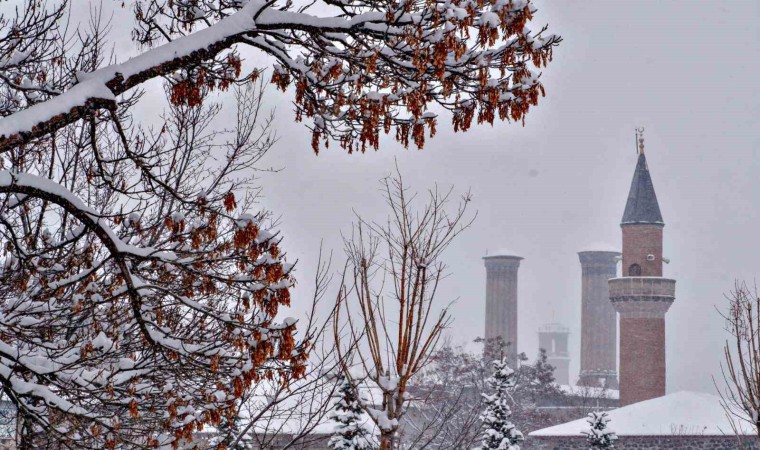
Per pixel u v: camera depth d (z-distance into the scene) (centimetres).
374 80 1273
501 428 5194
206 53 1182
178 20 1429
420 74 1175
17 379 1246
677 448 8100
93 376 1323
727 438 7962
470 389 10506
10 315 1356
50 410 1366
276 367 1215
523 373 13000
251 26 1203
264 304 1148
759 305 2606
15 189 1107
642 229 15575
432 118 1260
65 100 1091
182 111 2277
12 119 1052
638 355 15225
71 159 2038
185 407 1270
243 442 2936
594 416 6781
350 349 1900
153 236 1722
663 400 8981
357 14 1251
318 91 1305
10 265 1350
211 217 1196
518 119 1235
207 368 1240
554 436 8925
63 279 1252
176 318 1569
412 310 1958
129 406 1295
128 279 1198
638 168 15825
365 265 1969
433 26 1141
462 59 1212
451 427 5109
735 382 2602
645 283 15088
